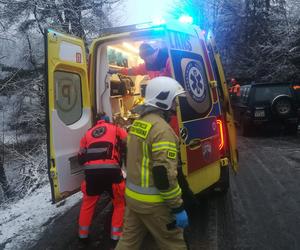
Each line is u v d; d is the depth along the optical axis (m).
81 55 5.12
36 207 6.56
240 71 27.11
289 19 22.48
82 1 14.55
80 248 4.68
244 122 13.16
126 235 3.35
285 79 22.31
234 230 4.88
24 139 12.47
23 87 12.73
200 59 5.33
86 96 5.21
